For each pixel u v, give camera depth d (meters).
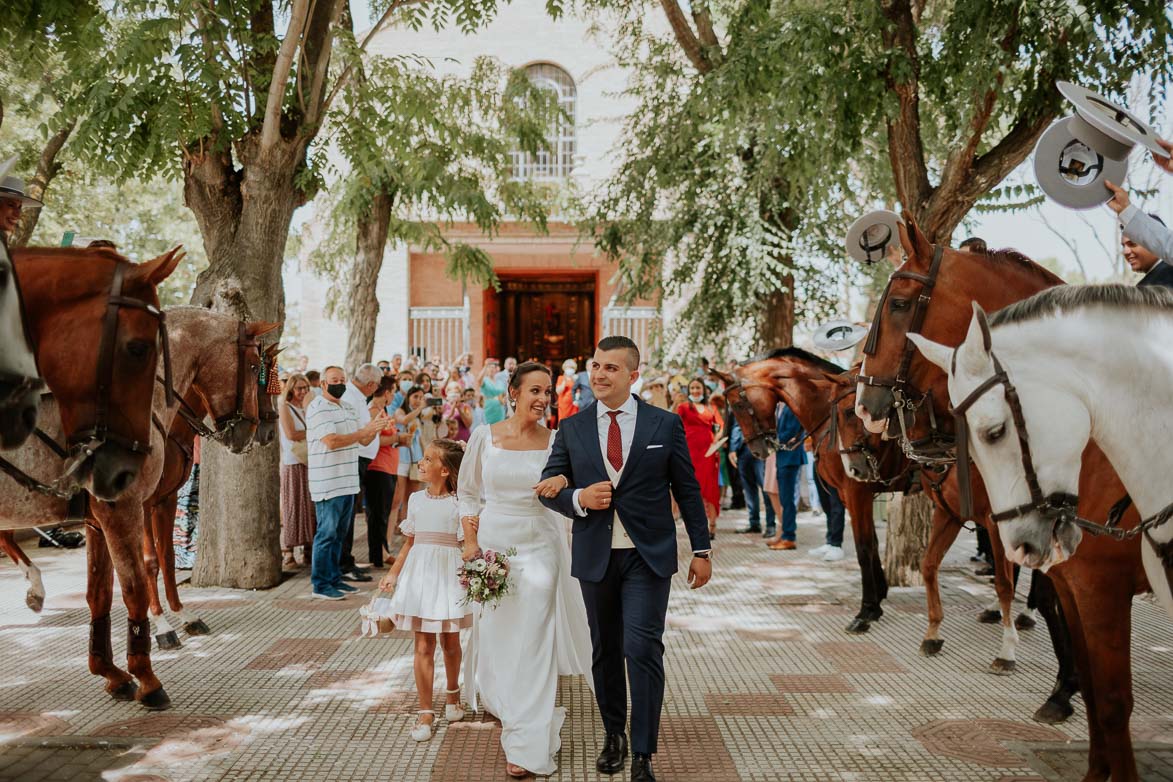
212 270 8.41
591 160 22.73
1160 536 3.11
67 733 4.74
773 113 8.83
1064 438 3.11
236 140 8.47
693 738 4.75
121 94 8.02
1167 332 3.17
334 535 8.07
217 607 7.68
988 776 4.24
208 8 7.82
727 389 9.18
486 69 13.34
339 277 16.14
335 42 9.99
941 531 6.32
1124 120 3.81
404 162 12.16
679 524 12.95
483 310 23.77
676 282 14.27
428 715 4.71
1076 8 6.64
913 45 7.98
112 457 4.21
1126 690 3.63
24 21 7.54
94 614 5.28
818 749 4.59
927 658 6.29
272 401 6.90
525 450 4.70
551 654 4.45
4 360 3.36
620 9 14.00
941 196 7.89
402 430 10.48
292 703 5.24
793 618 7.45
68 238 5.52
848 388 7.07
